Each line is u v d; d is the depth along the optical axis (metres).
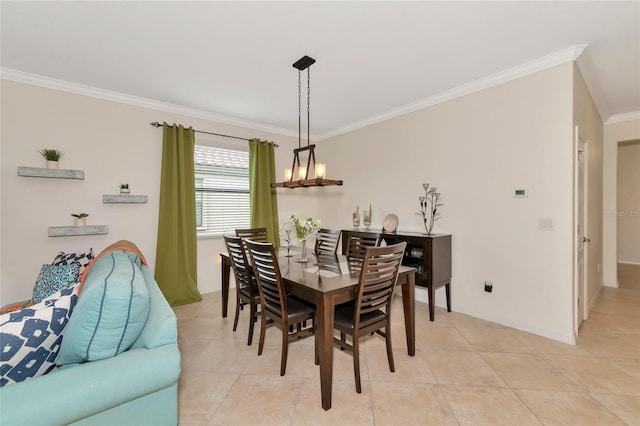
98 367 1.12
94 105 3.27
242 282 2.75
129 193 3.48
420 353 2.43
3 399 0.96
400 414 1.72
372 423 1.66
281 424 1.65
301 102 3.70
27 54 2.52
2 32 2.19
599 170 3.88
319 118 4.37
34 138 2.94
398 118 3.99
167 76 2.96
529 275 2.80
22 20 2.05
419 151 3.74
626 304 3.54
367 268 1.85
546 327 2.70
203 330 2.92
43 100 2.98
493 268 3.05
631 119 4.04
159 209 3.65
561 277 2.60
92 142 3.26
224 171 4.37
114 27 2.14
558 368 2.18
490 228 3.07
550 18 2.07
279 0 1.87
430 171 3.62
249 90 3.31
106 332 1.18
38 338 1.19
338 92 3.39
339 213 4.99
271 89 3.29
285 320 2.10
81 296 1.28
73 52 2.49
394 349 2.51
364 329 2.01
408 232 3.77
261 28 2.17
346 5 1.92
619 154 6.03
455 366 2.22
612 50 2.50
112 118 3.39
